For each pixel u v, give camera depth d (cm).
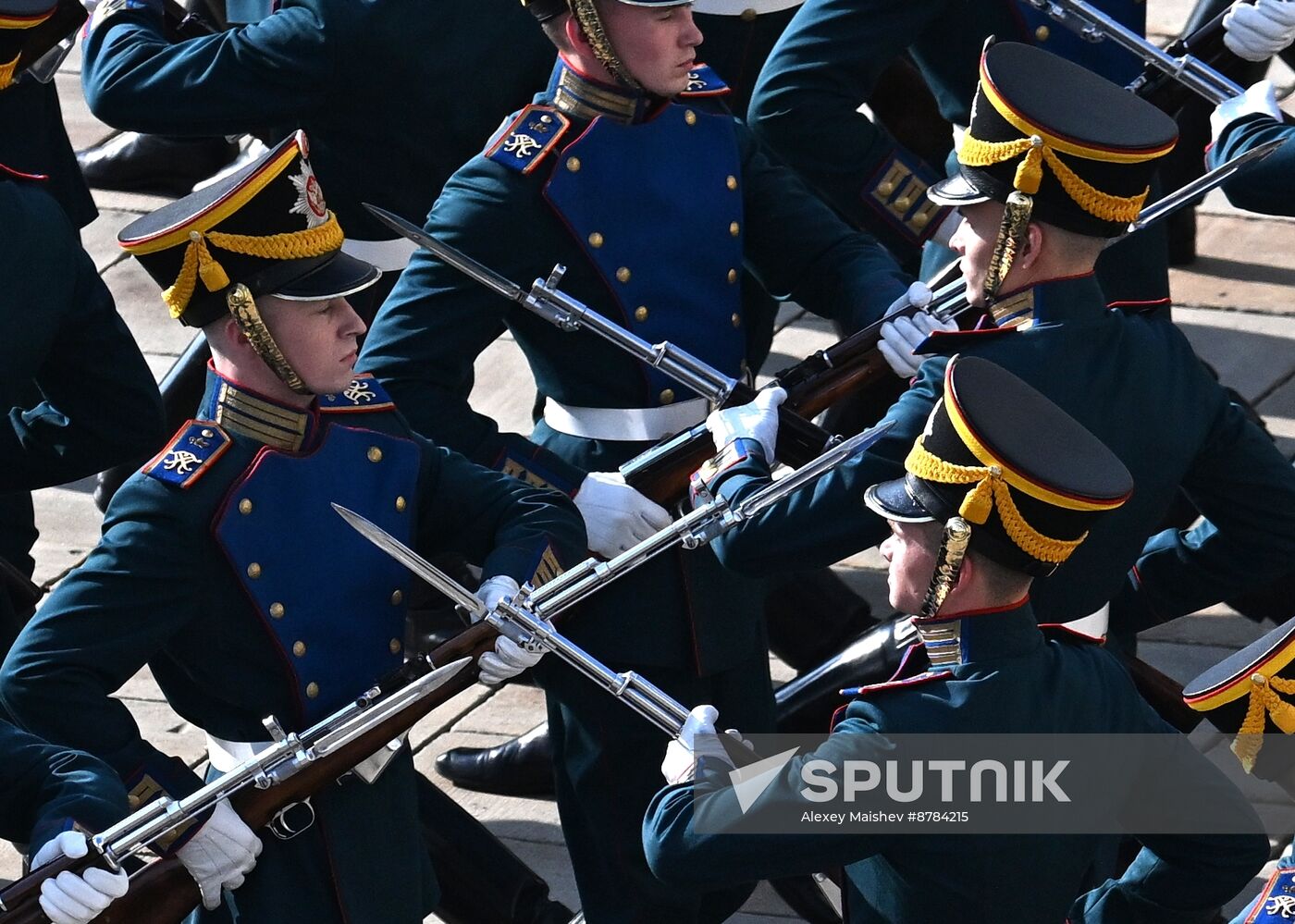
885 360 1814
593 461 1870
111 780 1524
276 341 1554
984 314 1716
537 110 1827
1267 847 1477
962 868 1404
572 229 1794
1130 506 1642
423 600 2375
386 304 1853
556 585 1636
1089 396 1609
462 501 1698
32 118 2152
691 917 1897
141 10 2214
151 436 1828
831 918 2052
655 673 1859
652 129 1823
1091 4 2072
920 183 2020
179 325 3112
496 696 2427
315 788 1564
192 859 1515
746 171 1914
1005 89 1584
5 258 1684
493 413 2898
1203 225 3192
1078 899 1545
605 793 1867
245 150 3341
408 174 2192
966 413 1392
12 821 1542
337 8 2094
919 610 1431
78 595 1547
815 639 2347
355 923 1609
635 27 1738
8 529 2181
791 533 1666
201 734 2362
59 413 1819
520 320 1844
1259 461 1675
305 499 1593
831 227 1906
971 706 1396
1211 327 2945
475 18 2127
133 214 3375
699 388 1809
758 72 2331
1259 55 1972
